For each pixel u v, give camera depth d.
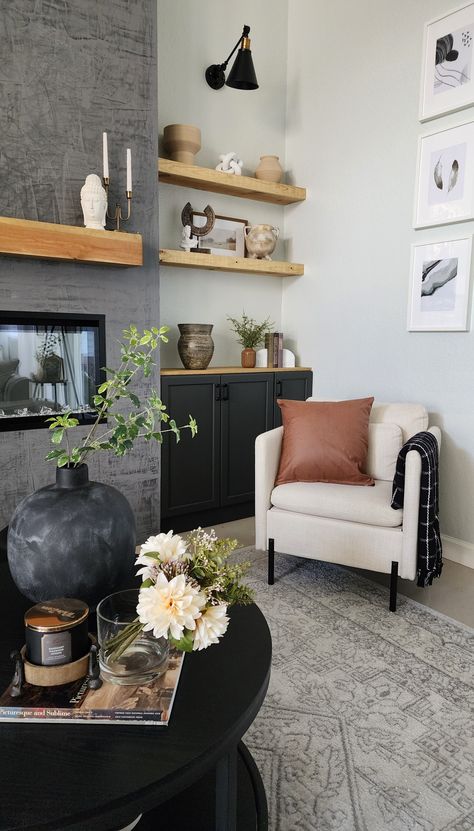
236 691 1.05
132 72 2.71
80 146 2.58
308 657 1.98
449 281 2.89
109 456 2.84
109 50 2.62
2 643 1.19
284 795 1.39
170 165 3.09
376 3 3.16
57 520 1.20
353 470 2.59
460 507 2.94
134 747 0.89
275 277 3.94
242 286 3.78
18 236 2.31
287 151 3.88
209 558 1.06
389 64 3.12
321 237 3.65
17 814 0.76
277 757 1.51
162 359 3.45
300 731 1.61
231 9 3.52
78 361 2.73
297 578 2.66
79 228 2.47
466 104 2.72
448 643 2.09
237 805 1.24
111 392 2.78
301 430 2.64
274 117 3.81
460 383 2.90
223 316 3.71
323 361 3.70
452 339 2.92
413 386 3.14
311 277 3.75
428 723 1.65
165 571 1.01
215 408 3.31
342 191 3.47
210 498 3.36
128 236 2.62
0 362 2.50
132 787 0.81
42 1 2.41
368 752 1.53
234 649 1.20
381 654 2.01
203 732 0.93
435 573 2.40
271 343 3.70
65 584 1.21
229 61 3.55
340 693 1.79
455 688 1.82
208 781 1.31
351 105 3.37
